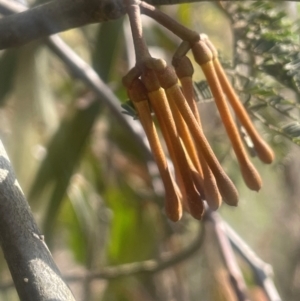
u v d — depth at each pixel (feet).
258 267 1.45
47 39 1.55
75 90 1.82
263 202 2.24
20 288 0.73
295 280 2.67
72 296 0.73
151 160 1.55
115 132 1.96
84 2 0.84
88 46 1.86
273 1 1.10
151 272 1.64
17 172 1.63
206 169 0.81
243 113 0.91
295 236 2.50
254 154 0.93
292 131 0.92
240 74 1.00
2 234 0.75
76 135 1.62
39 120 1.71
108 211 2.01
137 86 0.81
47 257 0.75
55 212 1.59
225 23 1.84
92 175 1.97
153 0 0.87
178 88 0.80
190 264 2.01
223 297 1.96
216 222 1.42
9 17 0.86
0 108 1.61
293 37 1.00
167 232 1.99
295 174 2.09
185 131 0.82
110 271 1.67
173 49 1.90
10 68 1.58
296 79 0.97
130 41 1.75
